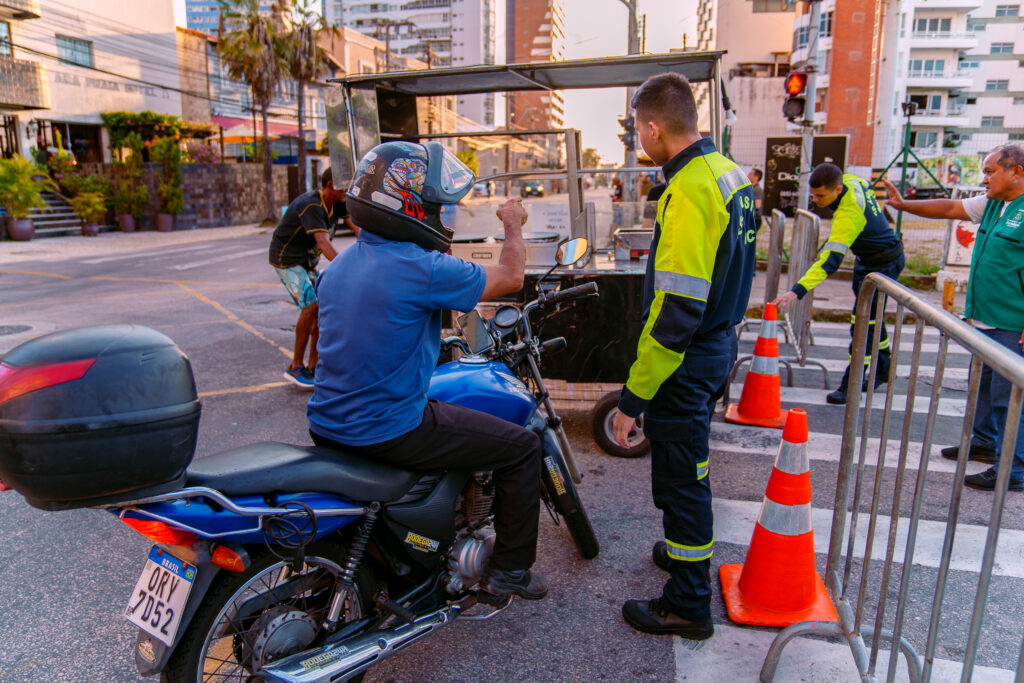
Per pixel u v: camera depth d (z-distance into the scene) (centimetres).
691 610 277
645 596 313
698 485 272
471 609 299
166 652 193
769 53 4738
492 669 266
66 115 2559
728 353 271
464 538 258
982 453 450
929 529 372
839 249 515
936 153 6494
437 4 13850
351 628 229
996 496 153
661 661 269
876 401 586
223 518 192
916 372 204
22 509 398
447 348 288
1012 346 404
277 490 203
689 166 249
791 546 288
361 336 213
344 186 564
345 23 14338
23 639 284
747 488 424
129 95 2861
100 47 2702
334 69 3981
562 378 461
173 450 177
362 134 568
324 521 214
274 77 2922
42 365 166
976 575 329
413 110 626
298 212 566
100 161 2762
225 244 2066
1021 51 7506
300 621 222
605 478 437
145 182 2506
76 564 340
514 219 232
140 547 357
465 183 225
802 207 1070
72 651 276
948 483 427
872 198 538
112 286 1224
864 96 4859
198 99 3356
